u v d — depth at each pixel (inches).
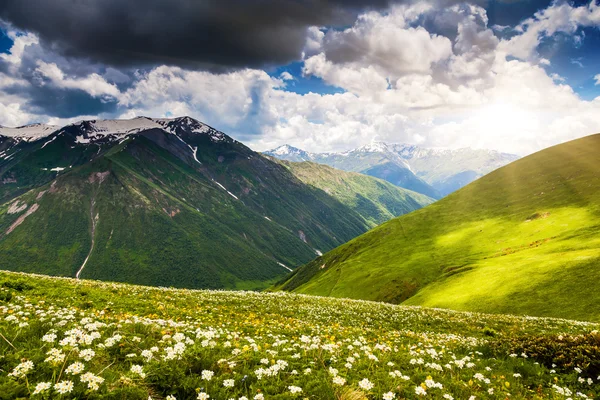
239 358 389.4
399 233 6417.3
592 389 465.1
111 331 423.8
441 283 3390.7
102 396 261.9
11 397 243.8
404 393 360.2
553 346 588.1
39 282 964.0
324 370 392.8
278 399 306.2
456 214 6333.7
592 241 2967.5
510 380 480.1
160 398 291.4
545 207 4889.3
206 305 1046.4
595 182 5027.1
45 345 323.3
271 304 1242.6
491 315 1444.4
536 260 2775.6
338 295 4630.9
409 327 1098.7
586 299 1861.5
